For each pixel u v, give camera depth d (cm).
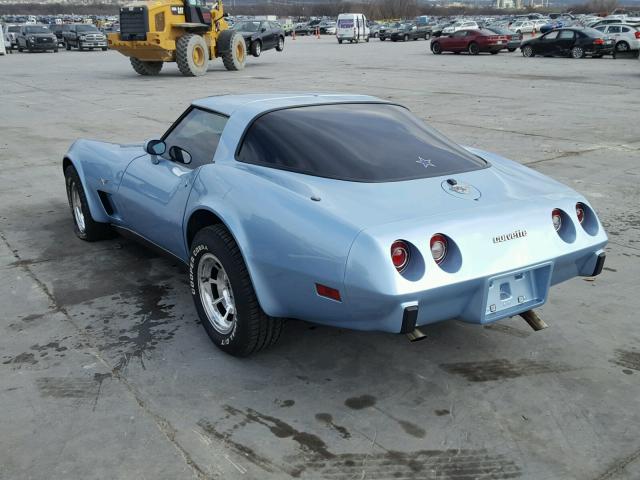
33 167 802
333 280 255
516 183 314
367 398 290
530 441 260
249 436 262
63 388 297
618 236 522
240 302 302
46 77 2145
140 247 500
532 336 351
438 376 309
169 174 376
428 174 305
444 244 258
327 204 271
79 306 389
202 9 2133
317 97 371
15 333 354
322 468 243
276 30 3125
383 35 5075
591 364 321
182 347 337
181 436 262
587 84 1761
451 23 5466
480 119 1159
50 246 504
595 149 880
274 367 317
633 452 253
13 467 242
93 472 239
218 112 362
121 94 1609
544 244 279
